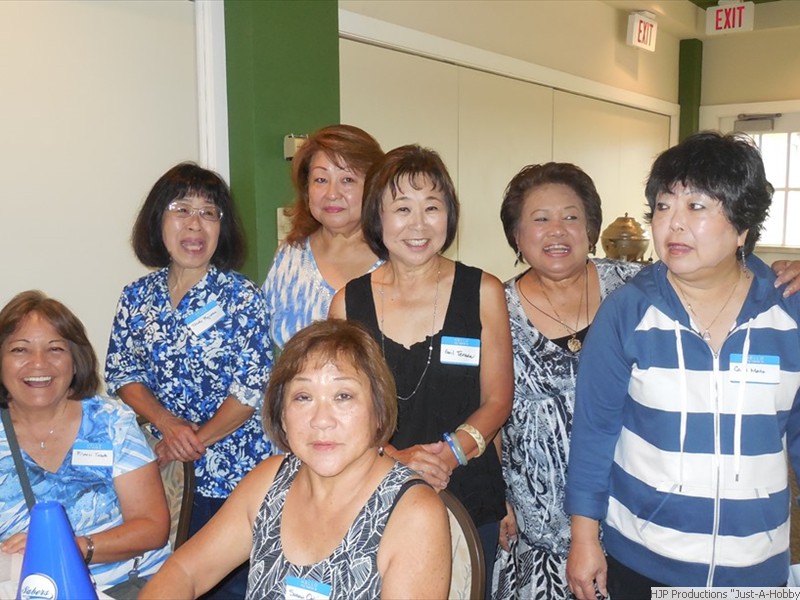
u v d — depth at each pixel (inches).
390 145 157.2
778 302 52.6
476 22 179.3
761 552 53.7
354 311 71.9
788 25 263.7
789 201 280.1
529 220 74.9
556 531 74.9
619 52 249.3
